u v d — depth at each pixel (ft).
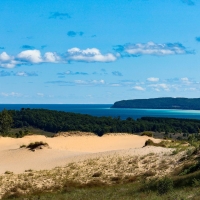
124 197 71.67
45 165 121.70
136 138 189.47
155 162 104.06
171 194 65.87
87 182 95.04
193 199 58.90
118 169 103.86
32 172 112.27
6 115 295.89
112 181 94.17
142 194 72.02
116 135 196.03
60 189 90.79
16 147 166.91
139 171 99.04
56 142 175.63
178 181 77.66
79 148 165.07
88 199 74.49
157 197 65.77
